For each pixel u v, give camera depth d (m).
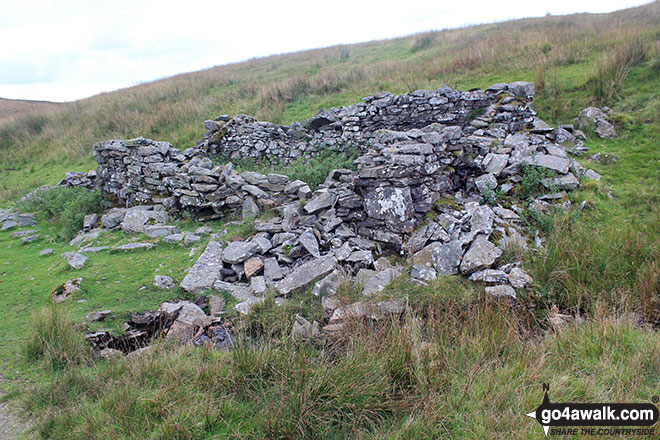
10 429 2.75
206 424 2.62
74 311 4.34
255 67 24.36
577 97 9.25
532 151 6.81
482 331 3.50
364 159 5.97
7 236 7.66
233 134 10.09
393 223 5.48
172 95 18.23
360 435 2.53
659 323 3.68
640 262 4.39
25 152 15.63
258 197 6.80
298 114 12.82
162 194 7.86
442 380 2.94
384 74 14.71
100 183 9.55
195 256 5.64
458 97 8.33
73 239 7.11
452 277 4.52
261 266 5.12
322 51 26.58
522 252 4.77
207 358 3.39
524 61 11.97
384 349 3.18
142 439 2.53
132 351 3.88
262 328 4.06
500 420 2.50
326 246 5.49
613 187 6.18
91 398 3.01
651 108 8.01
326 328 3.86
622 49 10.08
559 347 3.27
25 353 3.58
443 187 6.33
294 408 2.63
